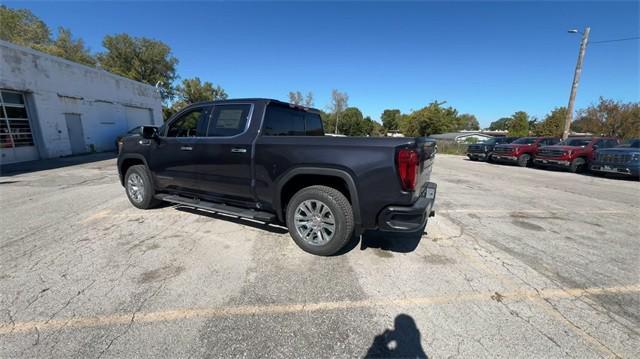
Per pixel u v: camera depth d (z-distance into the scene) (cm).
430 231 415
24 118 1277
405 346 194
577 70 1645
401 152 270
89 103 1644
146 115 2227
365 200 286
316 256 322
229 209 376
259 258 315
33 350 182
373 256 327
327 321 217
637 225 463
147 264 297
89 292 245
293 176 318
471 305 240
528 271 301
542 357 186
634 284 278
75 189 657
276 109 375
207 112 392
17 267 287
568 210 553
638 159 932
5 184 716
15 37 2953
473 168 1312
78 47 3559
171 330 203
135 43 3600
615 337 205
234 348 188
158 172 448
